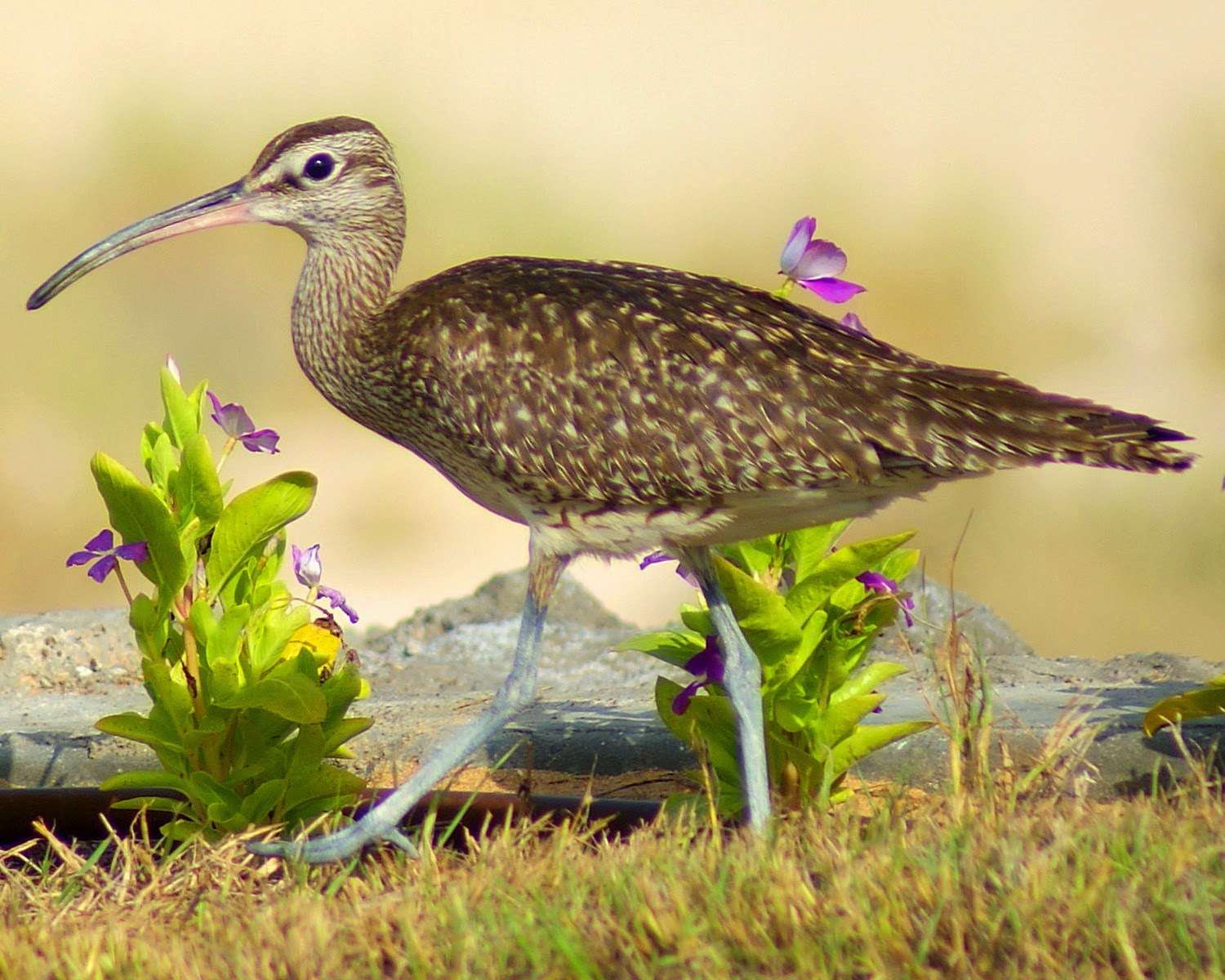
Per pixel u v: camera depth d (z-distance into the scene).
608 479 9.19
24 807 9.95
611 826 9.65
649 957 6.65
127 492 8.90
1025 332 25.73
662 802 9.80
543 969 6.55
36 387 22.50
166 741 9.36
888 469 8.95
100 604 18.61
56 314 24.20
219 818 9.14
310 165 10.03
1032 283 27.50
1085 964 6.32
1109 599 17.83
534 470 9.31
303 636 9.73
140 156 28.22
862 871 7.13
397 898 7.53
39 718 12.32
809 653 9.35
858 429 8.84
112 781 9.26
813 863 7.59
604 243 28.27
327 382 10.16
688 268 27.75
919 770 10.53
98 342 23.62
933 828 7.99
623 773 11.17
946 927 6.65
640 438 9.09
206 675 9.27
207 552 9.42
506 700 9.38
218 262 25.98
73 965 6.89
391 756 11.32
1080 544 18.92
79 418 22.08
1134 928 6.52
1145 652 16.41
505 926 6.98
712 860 7.50
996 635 13.69
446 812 9.79
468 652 14.38
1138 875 6.86
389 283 10.21
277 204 10.10
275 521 9.16
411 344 9.62
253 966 6.73
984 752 8.99
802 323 9.38
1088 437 8.81
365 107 32.53
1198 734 10.35
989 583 18.19
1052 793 9.12
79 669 13.59
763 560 10.04
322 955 6.85
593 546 9.52
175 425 9.48
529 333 9.34
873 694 9.43
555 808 9.73
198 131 29.27
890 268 27.28
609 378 9.16
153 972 6.84
